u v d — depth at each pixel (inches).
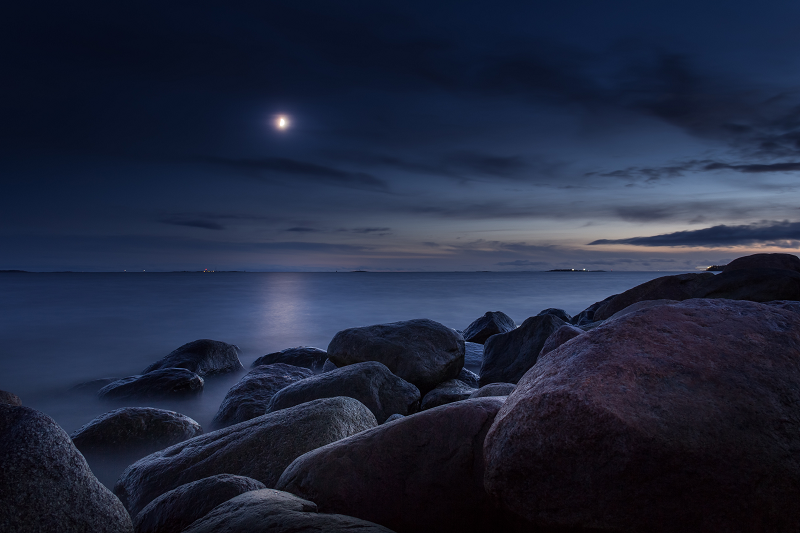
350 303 1523.1
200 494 147.7
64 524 102.0
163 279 4357.8
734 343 117.7
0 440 104.7
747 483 95.2
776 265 545.6
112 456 258.5
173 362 510.9
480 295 1836.9
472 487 135.9
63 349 776.3
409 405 299.7
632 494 98.6
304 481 147.0
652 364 110.6
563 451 102.7
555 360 126.2
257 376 379.6
